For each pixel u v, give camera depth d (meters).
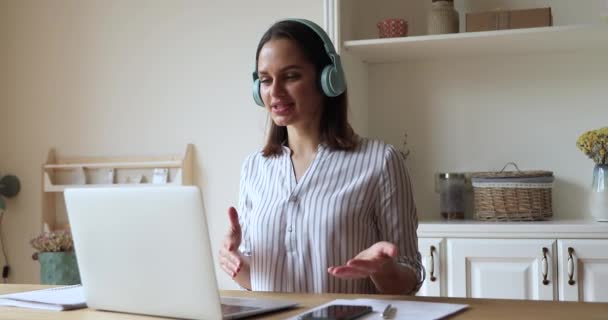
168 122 3.49
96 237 1.38
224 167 3.40
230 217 1.55
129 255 1.33
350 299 1.42
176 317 1.30
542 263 2.59
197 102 3.44
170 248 1.27
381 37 2.95
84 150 3.63
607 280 2.54
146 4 3.53
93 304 1.42
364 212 1.71
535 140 3.02
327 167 1.74
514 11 2.75
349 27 3.02
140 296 1.33
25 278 3.72
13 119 3.75
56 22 3.69
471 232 2.67
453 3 2.91
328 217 1.68
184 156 3.40
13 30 3.76
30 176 3.72
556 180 3.00
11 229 3.74
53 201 3.68
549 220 2.82
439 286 2.69
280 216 1.72
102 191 1.35
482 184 2.86
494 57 3.06
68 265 3.12
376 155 1.74
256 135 3.35
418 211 3.15
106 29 3.60
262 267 1.73
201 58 3.44
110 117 3.59
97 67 3.62
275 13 3.32
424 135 3.14
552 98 3.01
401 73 3.18
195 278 1.25
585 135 2.75
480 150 3.08
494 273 2.63
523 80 3.03
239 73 3.38
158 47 3.51
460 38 2.73
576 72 2.98
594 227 2.55
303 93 1.69
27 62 3.74
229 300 1.44
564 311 1.24
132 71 3.55
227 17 3.39
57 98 3.69
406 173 1.76
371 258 1.33
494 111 3.07
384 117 3.20
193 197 1.22
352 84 2.97
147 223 1.29
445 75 3.12
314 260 1.69
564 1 2.98
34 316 1.35
